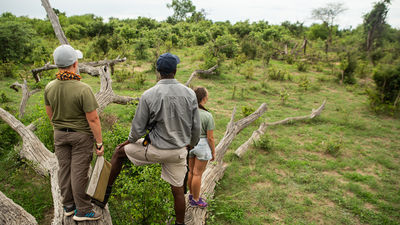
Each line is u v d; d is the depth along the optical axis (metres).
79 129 2.21
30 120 6.93
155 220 3.03
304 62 23.44
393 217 4.27
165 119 2.05
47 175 4.27
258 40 31.36
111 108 9.48
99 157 2.26
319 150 6.89
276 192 4.77
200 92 3.07
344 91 14.69
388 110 10.59
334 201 4.67
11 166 5.01
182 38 38.94
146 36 35.03
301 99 12.59
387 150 7.13
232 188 4.88
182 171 2.35
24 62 20.38
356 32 44.56
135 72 16.03
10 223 2.52
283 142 7.33
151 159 2.20
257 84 15.23
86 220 2.32
